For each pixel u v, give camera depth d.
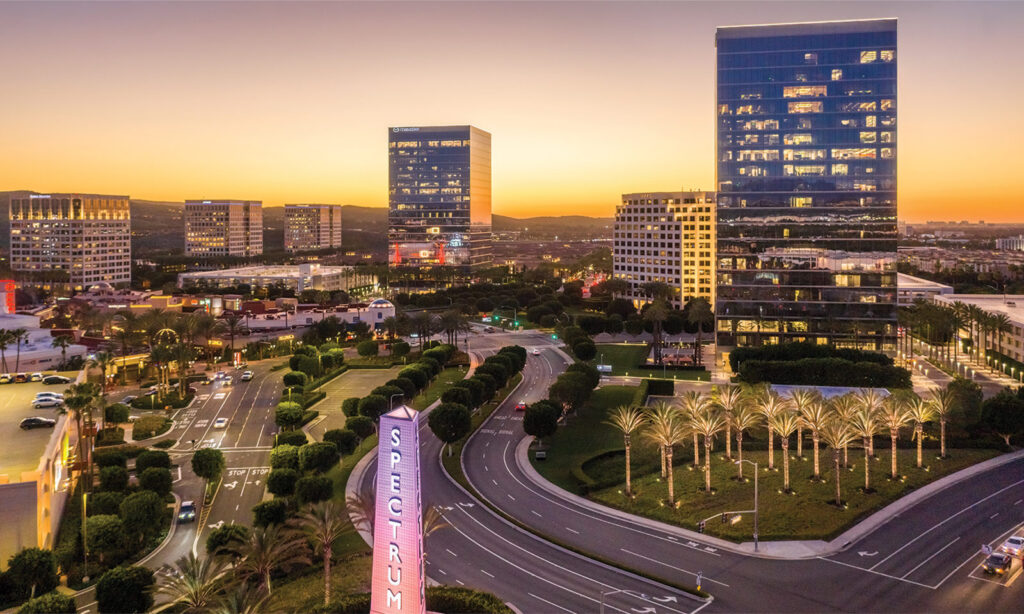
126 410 173.25
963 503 121.44
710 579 97.38
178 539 116.44
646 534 112.62
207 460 133.62
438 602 87.00
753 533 110.06
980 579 95.81
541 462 148.12
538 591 94.88
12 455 119.31
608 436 163.75
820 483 129.38
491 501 127.56
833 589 94.00
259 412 193.62
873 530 112.00
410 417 69.19
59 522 119.94
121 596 88.00
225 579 89.25
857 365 185.38
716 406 144.50
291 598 92.06
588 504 125.81
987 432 155.50
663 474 134.62
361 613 85.81
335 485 137.00
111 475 127.56
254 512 112.19
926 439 153.38
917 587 94.00
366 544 109.88
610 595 93.69
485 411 189.62
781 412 136.25
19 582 93.69
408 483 69.31
